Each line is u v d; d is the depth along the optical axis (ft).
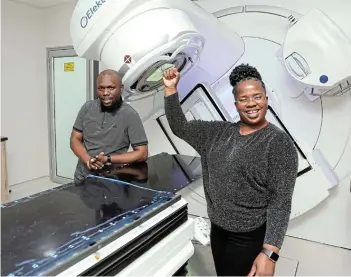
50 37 13.48
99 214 3.71
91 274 2.78
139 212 3.78
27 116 13.64
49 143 14.33
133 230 3.42
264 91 4.25
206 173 4.95
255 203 4.27
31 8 13.07
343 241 8.55
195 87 8.77
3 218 3.55
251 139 4.22
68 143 13.80
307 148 8.24
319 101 8.27
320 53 7.25
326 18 7.38
